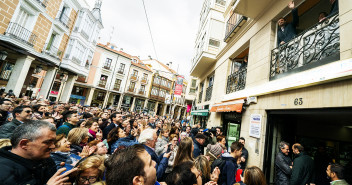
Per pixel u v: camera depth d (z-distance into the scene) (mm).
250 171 2066
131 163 1006
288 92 3352
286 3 3965
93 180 1532
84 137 2602
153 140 2539
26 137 1406
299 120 4664
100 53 26594
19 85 9352
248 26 5621
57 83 22172
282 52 4016
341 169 2377
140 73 32438
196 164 2432
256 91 4355
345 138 4656
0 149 1377
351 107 2230
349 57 2338
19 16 9430
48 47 12102
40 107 4664
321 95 2631
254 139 4199
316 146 4570
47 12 11078
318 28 3139
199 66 10688
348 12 2494
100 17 18531
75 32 14055
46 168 1600
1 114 3699
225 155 2693
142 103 33656
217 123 7160
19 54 9586
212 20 9547
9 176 1234
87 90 25688
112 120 4809
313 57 3043
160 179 2377
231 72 7203
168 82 39000
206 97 10250
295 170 2758
